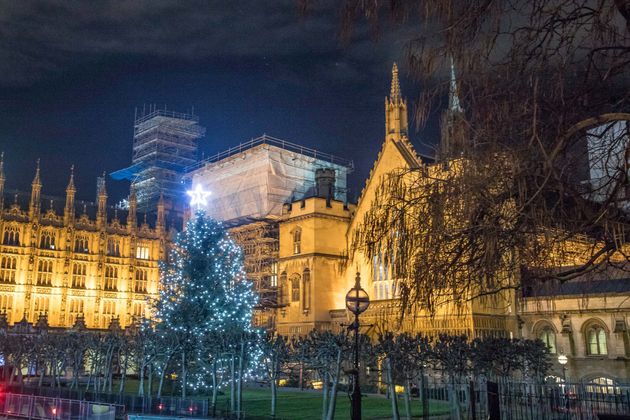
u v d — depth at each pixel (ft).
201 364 151.94
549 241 40.60
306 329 211.82
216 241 186.19
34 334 268.41
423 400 93.81
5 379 213.66
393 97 215.72
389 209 49.32
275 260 247.50
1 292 315.17
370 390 167.02
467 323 153.69
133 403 111.04
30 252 326.65
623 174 37.55
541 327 162.09
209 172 305.53
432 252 45.09
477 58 40.11
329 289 214.90
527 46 38.93
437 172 46.96
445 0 39.88
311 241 217.15
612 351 147.33
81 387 199.31
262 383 201.87
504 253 44.04
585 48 37.60
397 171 51.19
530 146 37.24
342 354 97.86
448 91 41.86
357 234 53.16
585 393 92.48
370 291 200.44
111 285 357.00
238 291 184.03
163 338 150.61
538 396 88.12
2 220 322.75
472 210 41.88
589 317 152.76
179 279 179.32
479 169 41.75
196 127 427.74
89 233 354.33
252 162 275.80
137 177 425.28
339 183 301.02
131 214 372.58
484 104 41.11
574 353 154.81
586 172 41.50
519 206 40.42
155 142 410.93
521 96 40.11
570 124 40.19
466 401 93.30
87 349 189.67
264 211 261.44
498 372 107.96
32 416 107.96
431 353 98.63
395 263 49.52
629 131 38.83
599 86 39.29
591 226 39.11
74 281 343.05
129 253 365.20
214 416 102.94
